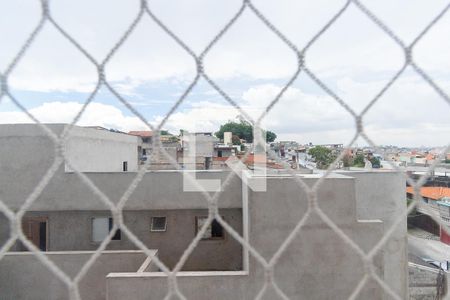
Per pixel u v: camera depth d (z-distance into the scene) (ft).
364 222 13.39
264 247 13.39
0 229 20.21
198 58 3.68
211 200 4.19
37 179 20.20
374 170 19.39
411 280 23.59
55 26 3.44
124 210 20.70
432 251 28.40
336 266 13.37
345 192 13.41
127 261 16.66
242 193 19.76
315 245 13.39
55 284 16.83
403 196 19.44
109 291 13.12
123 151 34.99
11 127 20.25
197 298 13.26
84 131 25.73
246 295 13.34
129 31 3.62
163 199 20.58
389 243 19.15
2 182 20.15
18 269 16.89
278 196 13.47
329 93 3.93
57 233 20.53
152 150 3.84
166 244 20.81
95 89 3.60
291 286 13.33
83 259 16.71
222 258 20.68
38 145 20.21
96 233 20.75
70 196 20.39
